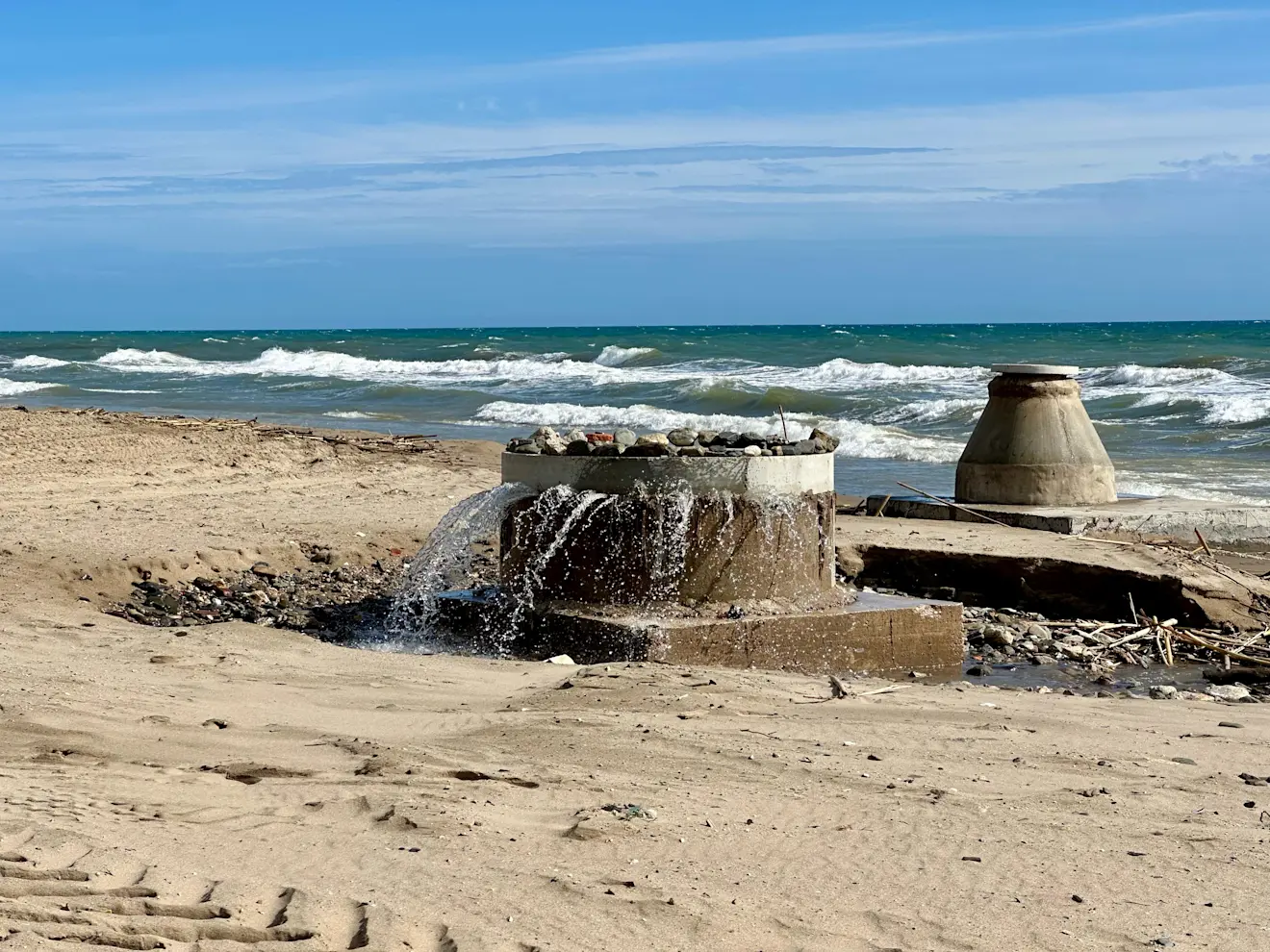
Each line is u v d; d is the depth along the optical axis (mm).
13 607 9461
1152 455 24203
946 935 4188
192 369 57531
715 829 5129
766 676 8242
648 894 4398
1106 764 6250
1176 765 6297
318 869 4500
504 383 46500
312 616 10477
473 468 19266
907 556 12125
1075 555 11695
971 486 14633
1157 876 4734
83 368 58250
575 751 6234
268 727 6559
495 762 6012
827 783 5816
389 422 31984
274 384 47438
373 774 5730
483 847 4781
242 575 11820
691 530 9117
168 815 4992
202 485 16156
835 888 4559
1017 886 4617
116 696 7020
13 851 4422
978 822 5305
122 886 4211
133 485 15789
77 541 11891
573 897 4336
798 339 78875
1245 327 118438
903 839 5090
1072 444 14328
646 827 5098
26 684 7184
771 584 9336
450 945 3941
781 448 9484
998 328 127125
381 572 12266
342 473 17812
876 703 7543
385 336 122375
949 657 9539
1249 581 11352
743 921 4223
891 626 9312
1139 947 4117
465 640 9625
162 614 10227
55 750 5918
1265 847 5051
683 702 7309
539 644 9258
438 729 6703
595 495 9234
